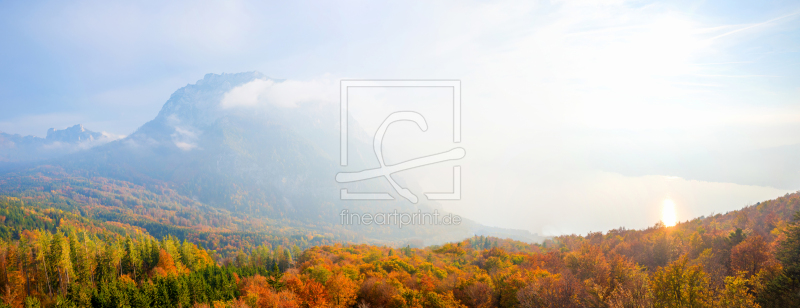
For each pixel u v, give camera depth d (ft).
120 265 341.41
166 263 355.77
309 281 241.55
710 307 157.79
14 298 269.03
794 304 149.28
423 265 329.52
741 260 222.28
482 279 259.19
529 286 219.61
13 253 314.14
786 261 172.45
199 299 258.16
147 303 245.86
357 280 273.75
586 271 263.49
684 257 170.50
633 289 187.62
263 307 228.84
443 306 226.17
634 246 351.87
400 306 226.58
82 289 260.01
